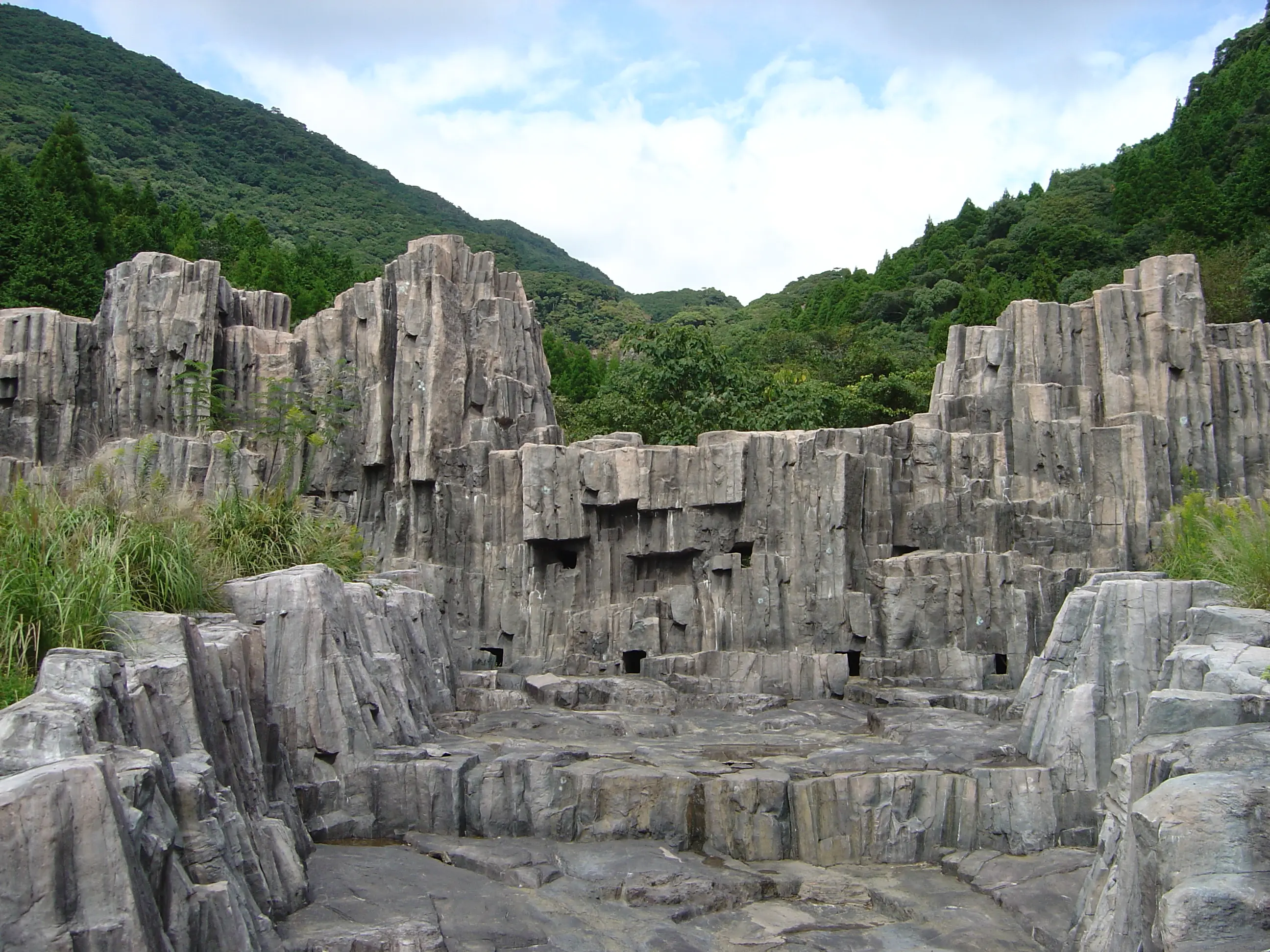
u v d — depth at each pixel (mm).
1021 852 15430
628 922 12586
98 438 28438
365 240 115375
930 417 27797
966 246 81938
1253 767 8859
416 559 27984
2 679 9852
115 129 113250
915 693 22500
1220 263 49531
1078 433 25734
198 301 28875
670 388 36938
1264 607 14656
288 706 14695
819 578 25234
